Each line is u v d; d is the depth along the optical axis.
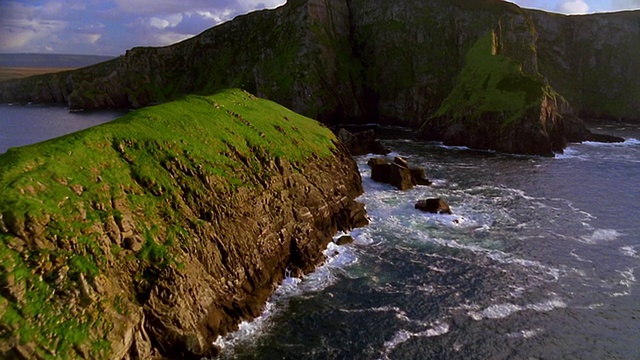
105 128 44.56
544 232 63.72
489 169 100.00
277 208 53.03
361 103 180.88
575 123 136.38
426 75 169.00
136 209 39.25
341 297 46.25
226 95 72.56
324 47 178.88
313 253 53.34
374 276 50.72
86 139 41.50
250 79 193.38
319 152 71.75
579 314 44.06
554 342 39.91
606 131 153.88
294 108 169.75
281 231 51.84
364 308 44.31
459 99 134.88
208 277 40.47
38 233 31.06
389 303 45.31
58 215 33.12
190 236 40.91
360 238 61.09
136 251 36.62
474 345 39.28
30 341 27.33
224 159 51.81
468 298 46.50
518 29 157.75
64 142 39.97
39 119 179.50
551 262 54.69
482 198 78.88
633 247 58.94
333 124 170.25
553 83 186.00
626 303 45.94
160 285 35.66
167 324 34.94
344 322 41.94
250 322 41.38
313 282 49.16
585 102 188.88
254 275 45.81
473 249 58.03
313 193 60.56
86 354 29.00
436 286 48.78
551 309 44.81
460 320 42.78
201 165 47.84
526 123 117.56
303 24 183.25
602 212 72.00
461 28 166.88
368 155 112.25
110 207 37.25
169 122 51.31
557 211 72.38
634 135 145.38
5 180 33.00
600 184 87.88
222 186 48.00
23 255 29.83
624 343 39.88
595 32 195.00
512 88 126.00
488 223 67.00
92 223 34.72
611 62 191.00
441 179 91.38
